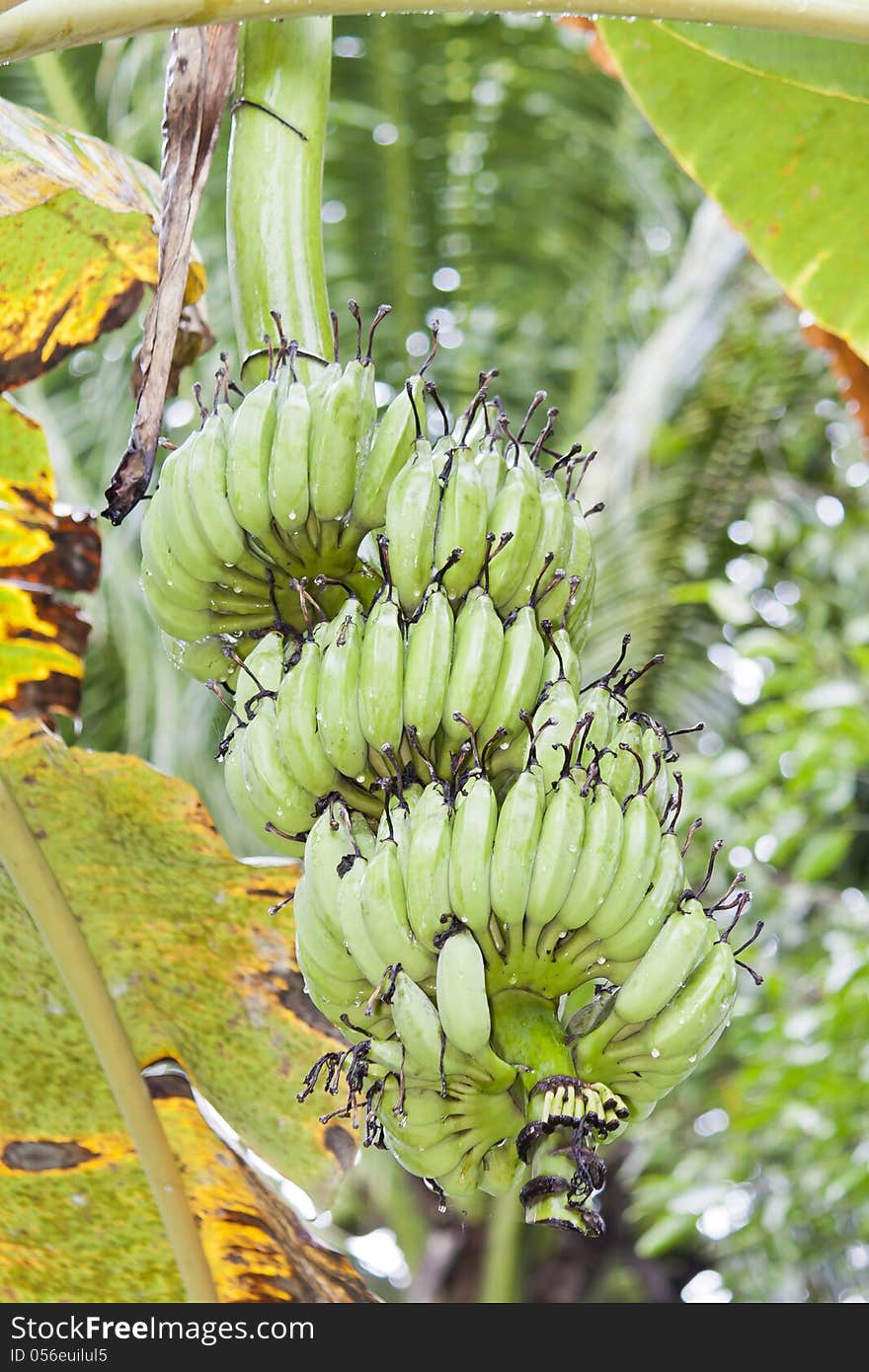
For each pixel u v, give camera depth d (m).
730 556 7.83
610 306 7.80
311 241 3.30
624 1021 3.06
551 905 3.05
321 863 3.10
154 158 6.70
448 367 7.55
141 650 6.59
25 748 3.61
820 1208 7.16
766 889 7.48
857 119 3.74
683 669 7.71
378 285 7.46
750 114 3.77
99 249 3.63
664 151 7.56
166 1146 3.60
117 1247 3.58
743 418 7.45
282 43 3.33
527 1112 3.04
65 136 3.55
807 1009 6.84
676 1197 7.39
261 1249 3.56
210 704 6.70
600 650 7.43
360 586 3.24
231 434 3.18
